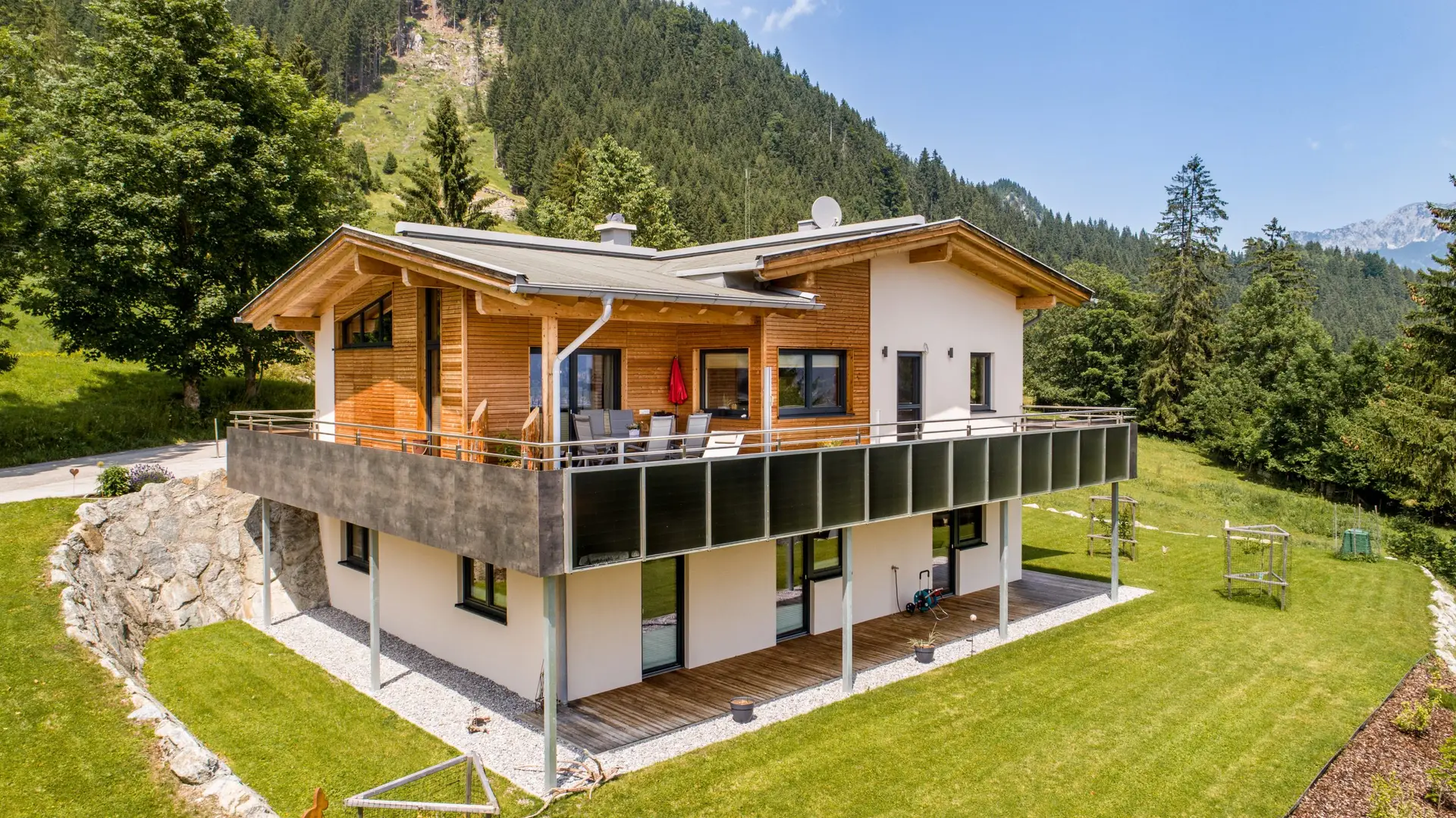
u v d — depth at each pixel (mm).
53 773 9297
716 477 10797
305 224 27797
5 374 26484
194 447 25078
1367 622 17391
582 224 51188
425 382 14016
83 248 24453
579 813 9203
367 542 16906
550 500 9117
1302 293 67688
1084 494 36969
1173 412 60594
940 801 9602
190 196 25078
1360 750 11469
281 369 34531
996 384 19219
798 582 15820
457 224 49406
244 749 10945
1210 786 10164
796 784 9906
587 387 14289
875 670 13891
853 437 15609
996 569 19906
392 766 10422
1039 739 11297
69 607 12711
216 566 17203
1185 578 21266
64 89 25406
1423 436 29453
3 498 16734
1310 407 47031
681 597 13844
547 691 9617
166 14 25797
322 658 14516
